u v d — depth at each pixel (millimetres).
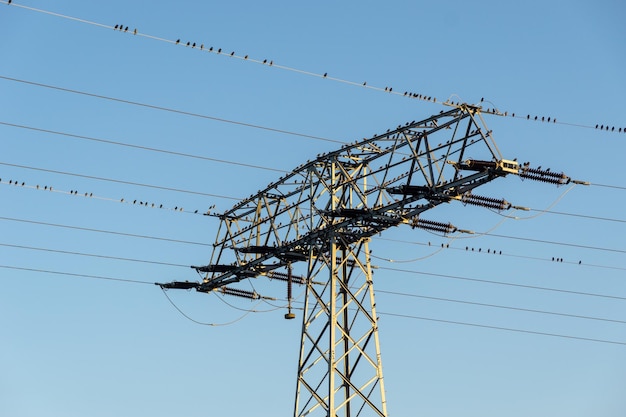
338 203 60438
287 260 64062
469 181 52375
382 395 57344
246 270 66750
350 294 58625
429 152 54062
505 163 50906
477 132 51656
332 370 55719
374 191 58219
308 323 58531
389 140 56594
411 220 57688
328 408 55312
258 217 66188
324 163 60500
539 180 53094
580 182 53969
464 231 58500
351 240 60000
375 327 58500
